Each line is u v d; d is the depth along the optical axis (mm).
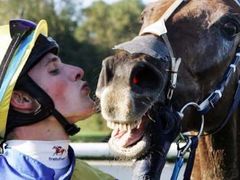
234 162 3156
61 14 22594
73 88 2152
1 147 2158
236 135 3160
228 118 3039
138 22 3264
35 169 2096
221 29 2947
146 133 2680
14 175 2086
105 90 2566
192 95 2863
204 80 2914
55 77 2133
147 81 2602
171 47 2818
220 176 3160
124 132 2660
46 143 2123
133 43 2693
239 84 3039
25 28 2158
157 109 2684
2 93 2061
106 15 25484
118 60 2584
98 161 4234
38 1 21562
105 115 2557
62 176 2109
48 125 2131
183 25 2900
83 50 20719
